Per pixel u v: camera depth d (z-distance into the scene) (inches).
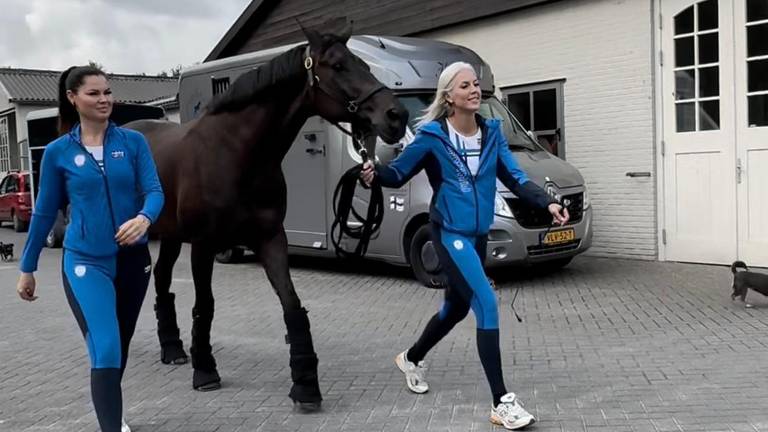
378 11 538.9
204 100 462.6
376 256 379.9
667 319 275.6
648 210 414.9
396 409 185.2
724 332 252.2
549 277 374.9
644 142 413.4
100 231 144.3
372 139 169.8
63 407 198.1
